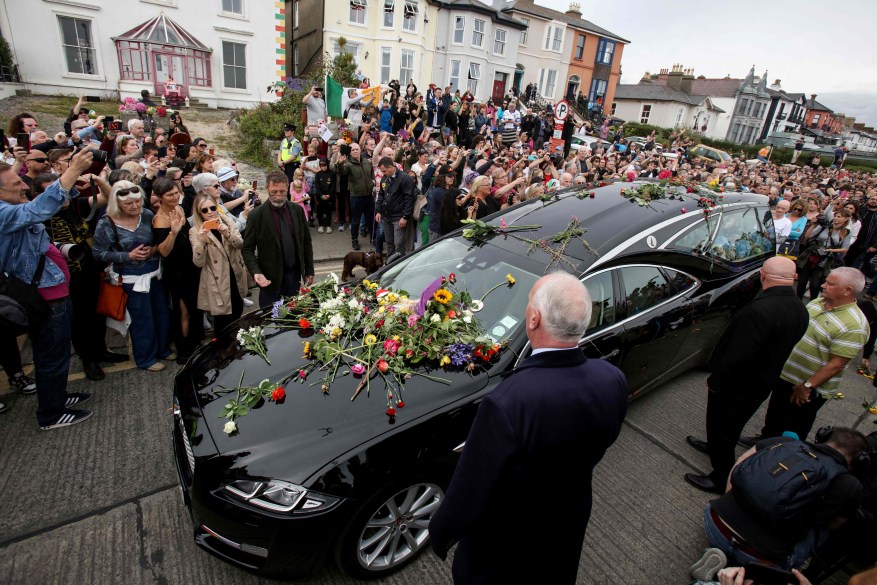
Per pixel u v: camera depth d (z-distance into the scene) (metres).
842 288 2.95
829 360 3.08
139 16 15.56
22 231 2.77
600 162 11.81
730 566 2.36
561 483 1.52
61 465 3.00
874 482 2.13
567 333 1.48
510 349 2.71
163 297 4.05
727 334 2.92
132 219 3.59
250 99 17.81
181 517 2.72
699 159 20.55
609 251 3.13
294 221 4.24
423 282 3.31
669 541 2.83
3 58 13.96
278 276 4.19
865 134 82.69
